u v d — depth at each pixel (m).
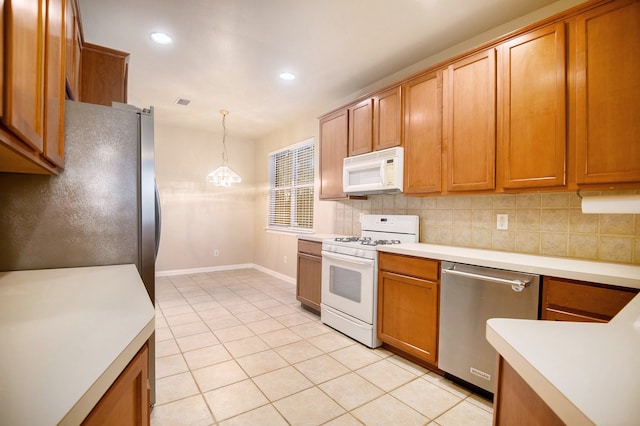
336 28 2.33
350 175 3.03
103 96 2.19
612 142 1.54
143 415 0.85
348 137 3.12
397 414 1.71
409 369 2.20
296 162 4.80
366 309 2.55
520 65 1.88
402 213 2.97
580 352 0.60
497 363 0.78
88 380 0.50
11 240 1.38
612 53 1.55
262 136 5.67
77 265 1.48
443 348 2.02
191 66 2.96
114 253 1.56
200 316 3.24
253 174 5.92
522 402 0.67
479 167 2.07
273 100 3.87
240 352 2.43
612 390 0.47
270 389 1.94
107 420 0.61
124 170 1.58
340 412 1.72
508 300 1.70
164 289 4.26
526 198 2.12
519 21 2.19
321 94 3.66
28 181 1.40
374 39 2.48
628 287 1.31
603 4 1.57
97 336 0.67
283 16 2.19
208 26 2.32
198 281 4.75
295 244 4.66
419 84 2.46
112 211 1.55
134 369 0.77
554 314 1.53
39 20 0.85
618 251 1.75
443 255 2.01
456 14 2.15
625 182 1.52
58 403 0.44
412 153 2.50
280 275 5.02
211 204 5.49
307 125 4.44
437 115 2.32
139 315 0.81
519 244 2.14
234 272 5.45
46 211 1.43
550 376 0.50
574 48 1.67
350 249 2.72
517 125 1.89
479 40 2.41
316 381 2.03
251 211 5.91
